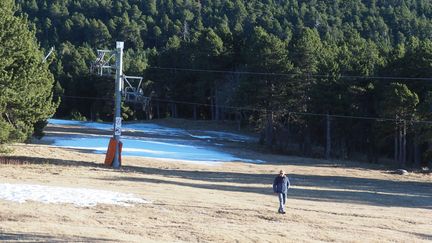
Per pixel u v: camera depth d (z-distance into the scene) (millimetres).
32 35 42250
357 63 75375
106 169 38469
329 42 109438
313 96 75125
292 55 79750
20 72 37281
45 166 36250
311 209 25562
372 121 74438
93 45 176750
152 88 114438
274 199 28641
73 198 21000
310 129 81000
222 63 101750
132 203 21469
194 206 22547
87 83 123812
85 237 14094
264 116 77812
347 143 80125
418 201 34219
